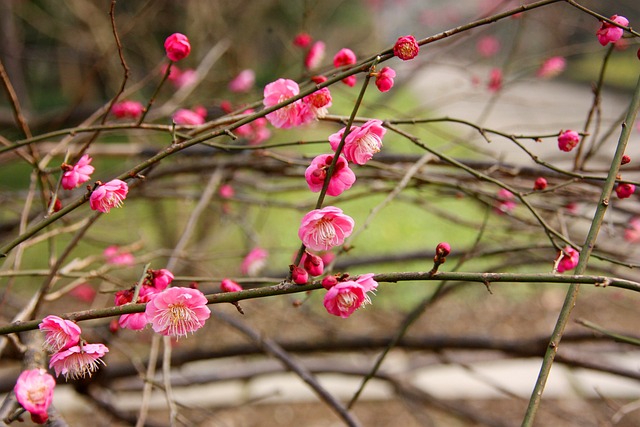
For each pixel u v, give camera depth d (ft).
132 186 7.14
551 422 14.83
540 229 9.14
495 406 15.52
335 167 4.39
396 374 11.60
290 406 15.46
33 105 25.80
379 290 19.51
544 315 20.22
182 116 7.99
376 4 23.26
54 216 4.72
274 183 13.41
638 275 11.09
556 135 6.00
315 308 17.47
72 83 21.61
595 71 37.83
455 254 9.53
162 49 19.98
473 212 25.25
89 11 17.30
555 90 37.73
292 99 4.76
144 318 4.42
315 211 4.13
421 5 26.91
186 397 14.93
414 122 6.14
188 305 4.18
